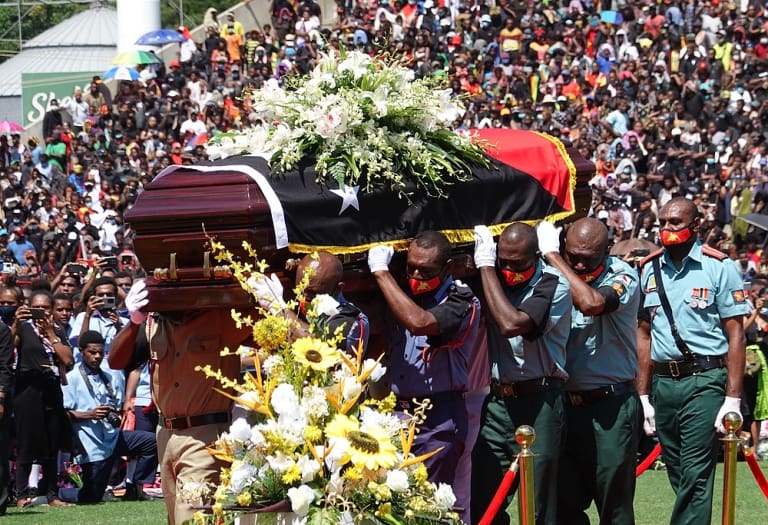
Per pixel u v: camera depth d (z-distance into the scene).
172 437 12.72
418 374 12.63
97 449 20.97
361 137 13.11
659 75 52.44
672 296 14.56
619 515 13.48
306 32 55.59
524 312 12.40
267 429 9.80
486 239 12.81
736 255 35.38
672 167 45.09
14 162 47.91
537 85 52.19
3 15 100.81
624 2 58.41
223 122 48.78
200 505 12.29
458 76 50.59
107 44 76.25
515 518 17.97
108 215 40.94
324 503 9.85
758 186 42.12
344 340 11.65
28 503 20.59
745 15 57.09
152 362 12.93
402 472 9.83
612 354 13.37
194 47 56.06
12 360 19.58
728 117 49.53
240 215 11.93
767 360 23.73
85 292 23.19
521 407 12.84
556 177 14.70
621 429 13.34
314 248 12.30
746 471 22.53
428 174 13.14
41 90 68.25
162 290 12.24
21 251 39.22
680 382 14.52
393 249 12.73
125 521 18.47
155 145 48.00
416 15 56.19
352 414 10.30
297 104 13.27
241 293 11.96
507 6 57.41
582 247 13.17
